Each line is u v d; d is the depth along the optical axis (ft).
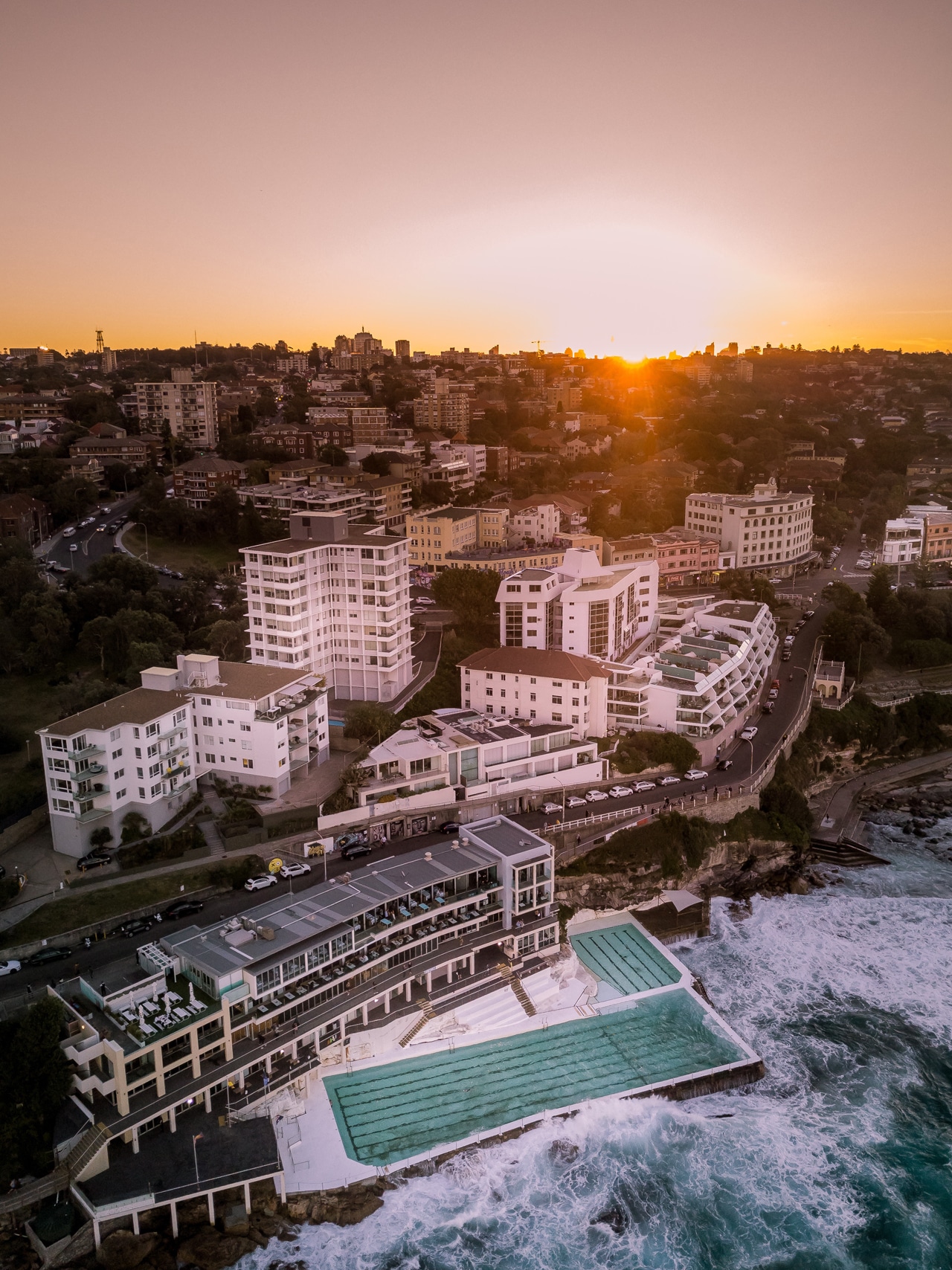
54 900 391.24
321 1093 343.46
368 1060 357.61
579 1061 364.58
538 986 399.44
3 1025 320.50
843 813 584.81
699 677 558.97
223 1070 318.24
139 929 382.63
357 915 362.33
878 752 653.71
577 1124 338.54
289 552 534.37
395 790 469.98
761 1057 376.27
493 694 558.97
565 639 613.11
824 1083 368.48
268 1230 296.51
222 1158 298.35
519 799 497.05
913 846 547.49
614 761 529.86
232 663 518.78
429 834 468.34
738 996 415.44
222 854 428.56
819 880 506.07
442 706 588.09
